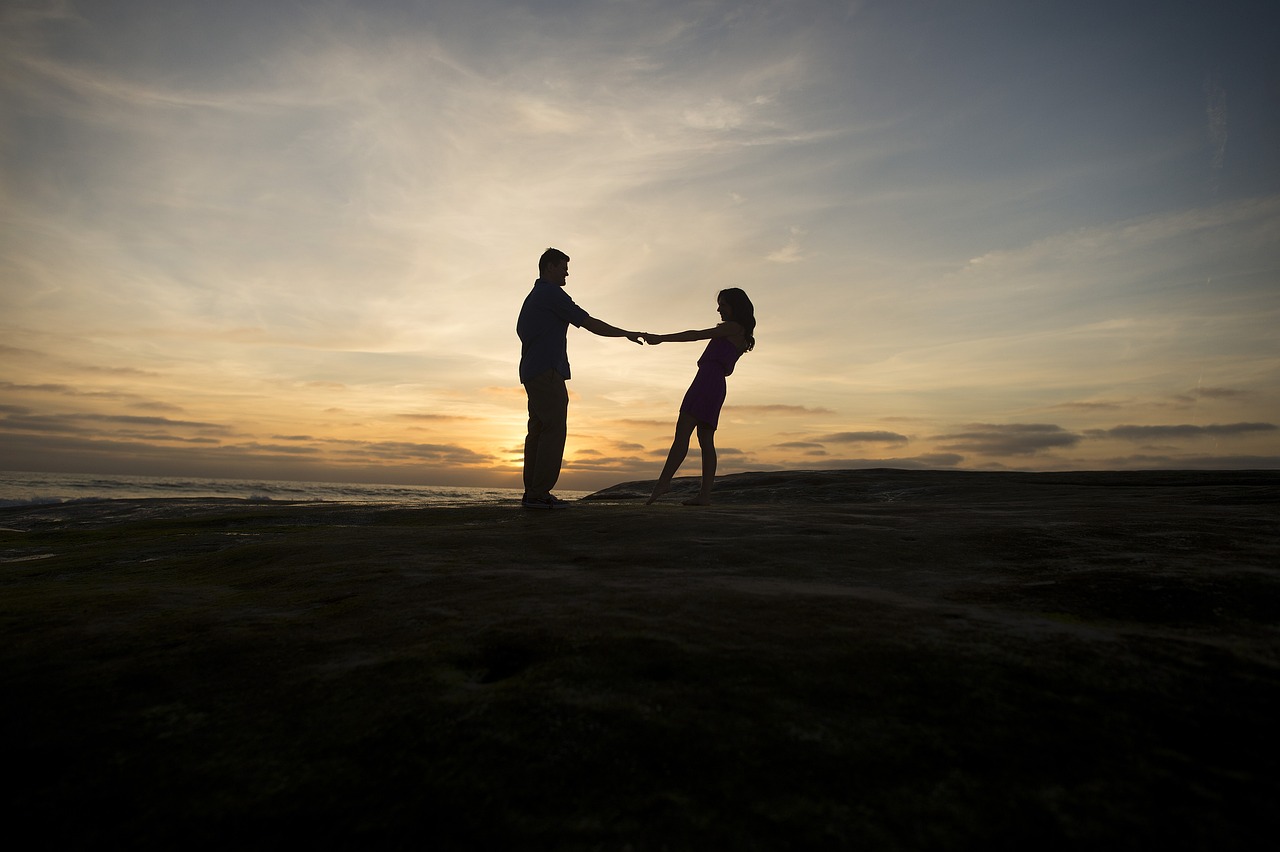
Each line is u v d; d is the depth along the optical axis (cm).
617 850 109
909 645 182
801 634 193
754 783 124
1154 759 129
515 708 155
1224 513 425
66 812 126
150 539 542
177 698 172
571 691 162
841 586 258
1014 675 163
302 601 264
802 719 145
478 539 394
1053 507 517
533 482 601
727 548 339
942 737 137
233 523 704
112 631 224
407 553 357
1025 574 269
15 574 393
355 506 819
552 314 590
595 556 333
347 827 119
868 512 501
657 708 152
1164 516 409
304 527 630
